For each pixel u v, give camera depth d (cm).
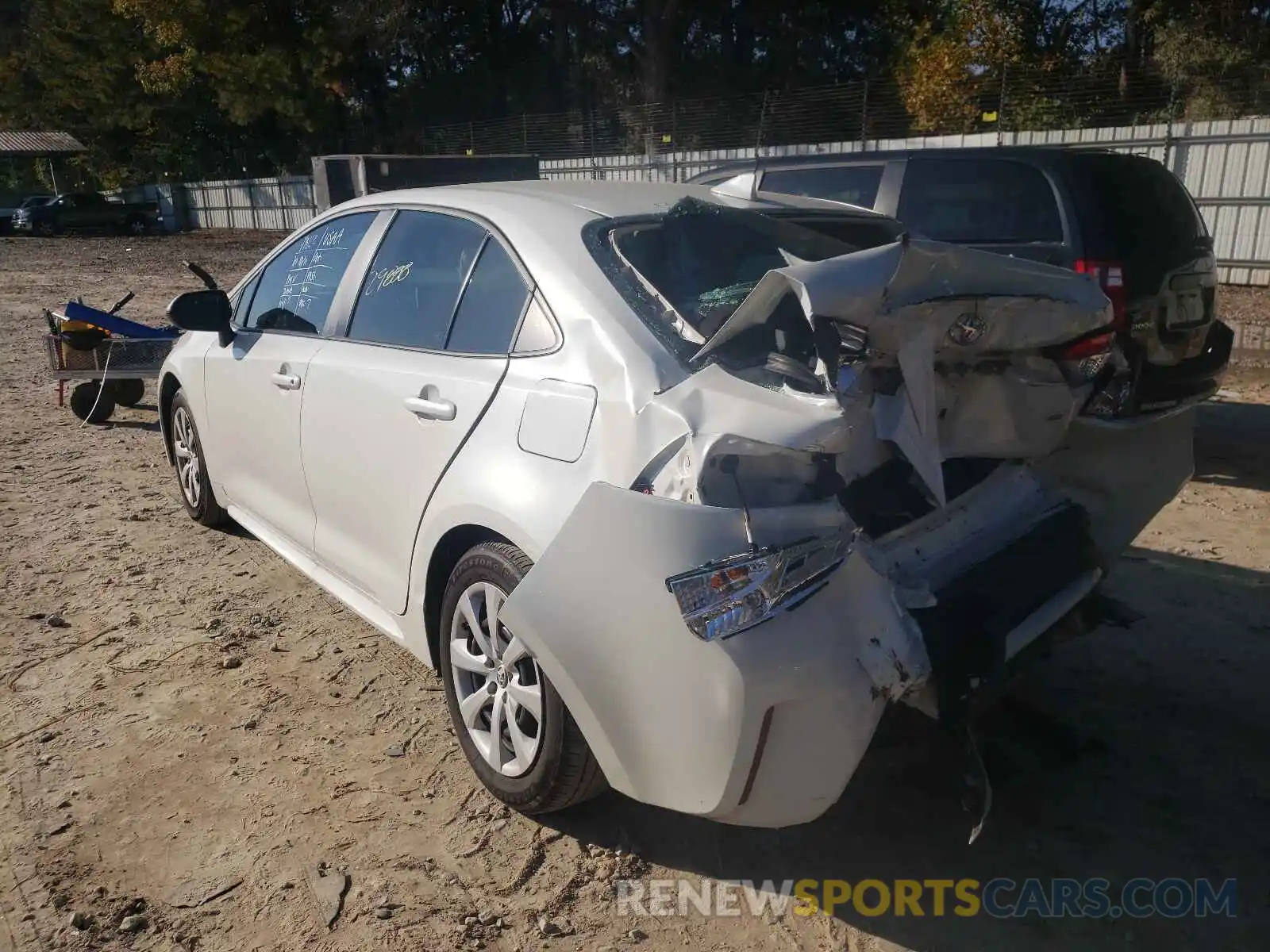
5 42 5631
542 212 344
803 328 279
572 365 295
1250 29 2038
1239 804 324
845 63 3397
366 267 407
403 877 295
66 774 345
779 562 236
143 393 909
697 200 346
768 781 244
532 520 287
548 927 276
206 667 418
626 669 254
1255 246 1418
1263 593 475
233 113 3866
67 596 489
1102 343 331
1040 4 2530
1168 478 376
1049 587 301
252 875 296
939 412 297
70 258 2805
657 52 3284
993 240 666
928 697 257
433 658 355
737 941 272
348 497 388
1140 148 1496
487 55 3891
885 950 269
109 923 278
